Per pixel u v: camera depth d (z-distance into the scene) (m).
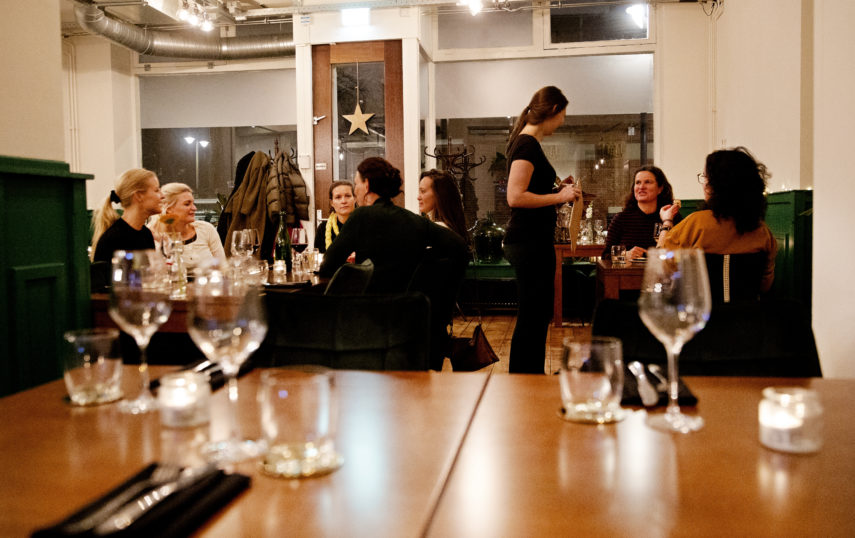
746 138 5.63
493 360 3.26
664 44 6.91
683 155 6.89
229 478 0.71
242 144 8.36
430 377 1.24
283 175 6.43
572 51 7.41
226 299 0.95
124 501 0.62
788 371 1.40
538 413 1.00
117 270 1.09
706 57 6.81
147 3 6.42
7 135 2.21
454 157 7.59
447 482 0.73
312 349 1.58
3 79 2.20
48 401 1.08
